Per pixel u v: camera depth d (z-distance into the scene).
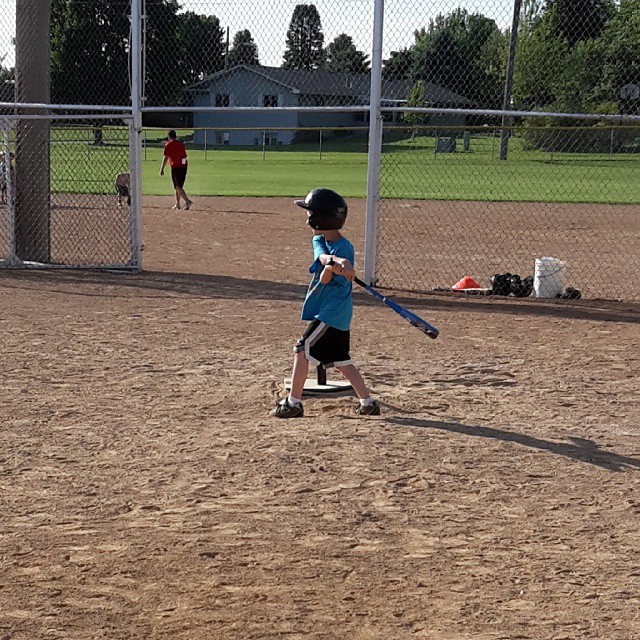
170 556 6.90
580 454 9.27
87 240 18.47
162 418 9.82
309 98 14.85
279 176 35.47
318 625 5.93
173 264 16.22
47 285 14.41
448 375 10.90
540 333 12.34
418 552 7.04
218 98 15.28
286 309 13.20
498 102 14.63
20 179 15.77
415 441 9.43
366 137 56.16
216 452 9.21
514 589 6.46
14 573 6.60
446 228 20.89
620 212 24.03
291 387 9.95
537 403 10.24
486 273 15.93
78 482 8.40
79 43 16.52
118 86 16.47
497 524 7.58
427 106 14.75
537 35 14.43
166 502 7.95
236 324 12.48
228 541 7.18
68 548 7.02
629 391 10.55
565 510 7.89
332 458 9.06
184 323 12.50
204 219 21.88
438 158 36.50
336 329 9.79
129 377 10.73
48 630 5.83
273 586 6.45
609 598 6.35
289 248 18.06
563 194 28.75
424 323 9.72
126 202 23.31
